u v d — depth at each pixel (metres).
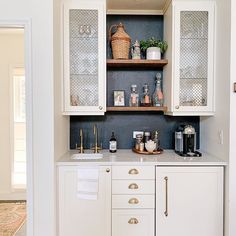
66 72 2.19
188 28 2.27
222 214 2.03
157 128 2.61
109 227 2.01
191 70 2.28
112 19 2.56
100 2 2.20
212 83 2.23
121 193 2.01
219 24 2.15
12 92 3.88
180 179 2.02
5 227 2.99
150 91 2.57
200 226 2.03
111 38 2.35
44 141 1.87
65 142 2.37
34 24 1.85
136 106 2.44
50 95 1.86
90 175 1.99
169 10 2.30
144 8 2.48
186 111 2.24
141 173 2.01
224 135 2.04
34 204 1.88
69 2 2.18
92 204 2.01
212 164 2.01
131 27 2.57
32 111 1.86
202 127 2.54
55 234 1.92
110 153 2.38
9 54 3.87
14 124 3.97
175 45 2.21
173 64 2.22
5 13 1.85
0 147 3.89
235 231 1.96
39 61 1.86
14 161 3.97
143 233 2.02
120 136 2.60
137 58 2.38
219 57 2.15
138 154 2.33
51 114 1.87
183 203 2.02
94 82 2.27
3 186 3.91
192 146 2.32
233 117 1.95
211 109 2.24
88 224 2.01
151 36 2.57
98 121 2.60
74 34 2.26
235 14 1.92
